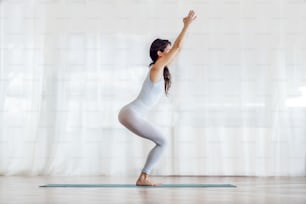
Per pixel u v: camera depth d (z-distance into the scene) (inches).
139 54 228.1
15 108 227.0
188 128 223.8
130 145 223.8
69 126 225.6
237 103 225.1
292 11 227.8
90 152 224.4
